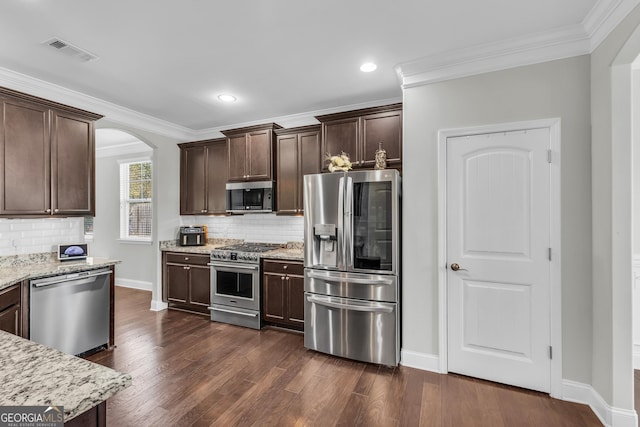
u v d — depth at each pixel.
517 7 1.90
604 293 1.98
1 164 2.55
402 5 1.88
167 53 2.43
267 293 3.56
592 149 2.11
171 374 2.53
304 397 2.22
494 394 2.25
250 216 4.42
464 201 2.50
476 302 2.46
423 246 2.62
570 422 1.95
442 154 2.55
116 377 0.81
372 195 2.74
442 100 2.56
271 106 3.65
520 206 2.33
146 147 5.29
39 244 3.01
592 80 2.11
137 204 5.50
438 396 2.23
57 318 2.62
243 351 2.98
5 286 2.21
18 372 0.81
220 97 3.36
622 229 1.88
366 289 2.74
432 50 2.41
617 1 1.75
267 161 3.86
